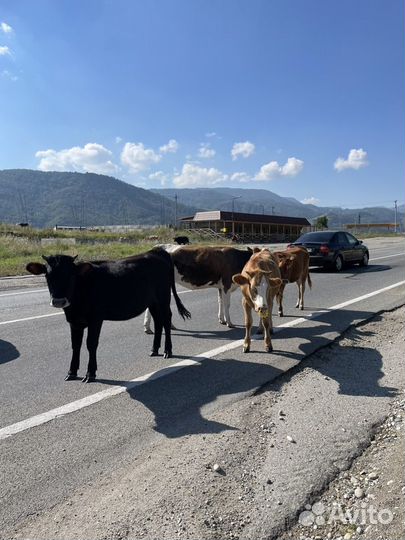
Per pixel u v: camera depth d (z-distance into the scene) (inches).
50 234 1734.7
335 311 394.0
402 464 146.6
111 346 293.4
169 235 1991.9
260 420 183.5
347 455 155.9
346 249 735.7
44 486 140.8
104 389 218.4
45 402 203.2
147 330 328.5
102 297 226.1
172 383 225.3
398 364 247.6
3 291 550.3
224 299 350.6
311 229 3297.2
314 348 282.0
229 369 245.4
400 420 179.8
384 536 116.5
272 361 258.4
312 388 217.5
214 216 2709.2
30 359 267.0
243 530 120.9
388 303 422.0
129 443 166.1
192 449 160.9
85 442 167.2
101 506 130.6
